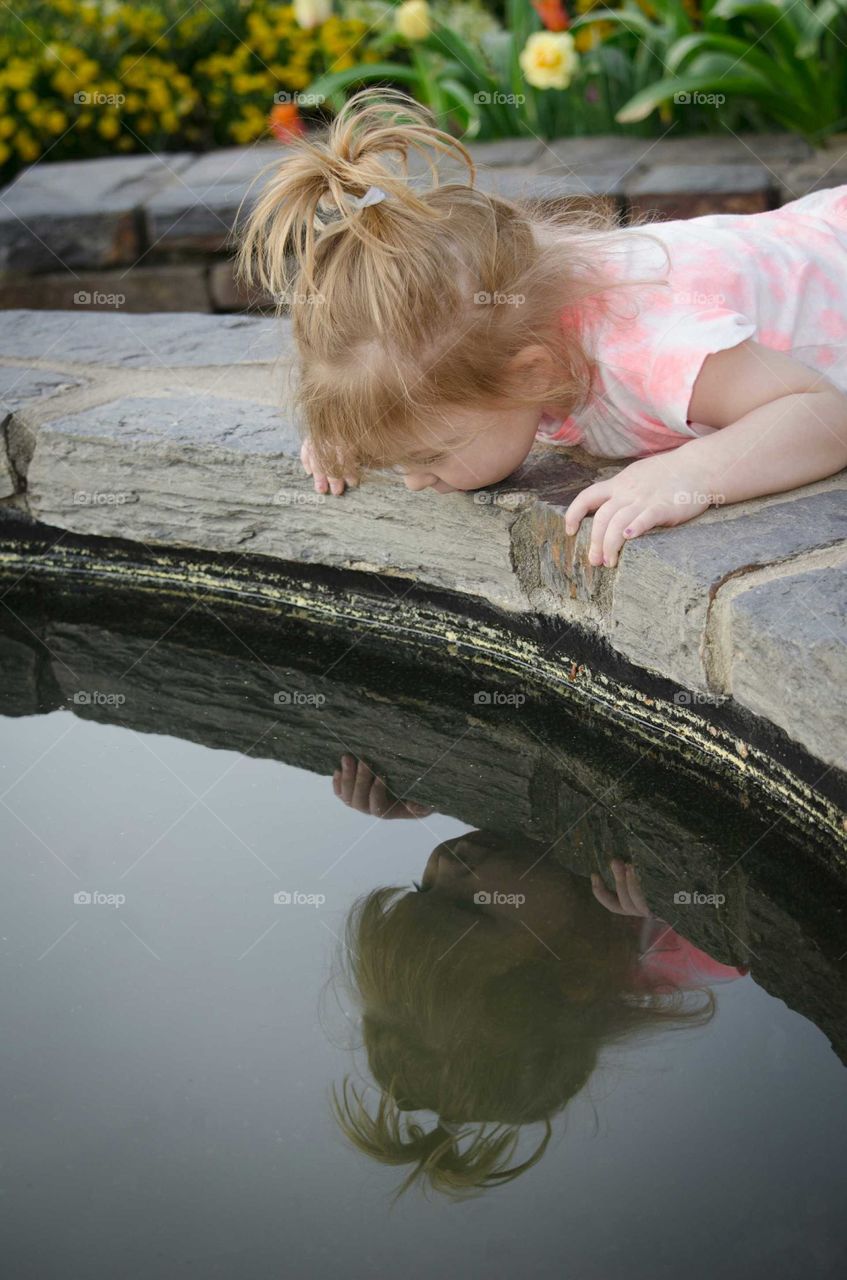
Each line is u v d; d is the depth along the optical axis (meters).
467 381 1.37
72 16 4.20
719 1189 0.94
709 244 1.52
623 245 1.51
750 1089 1.03
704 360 1.40
